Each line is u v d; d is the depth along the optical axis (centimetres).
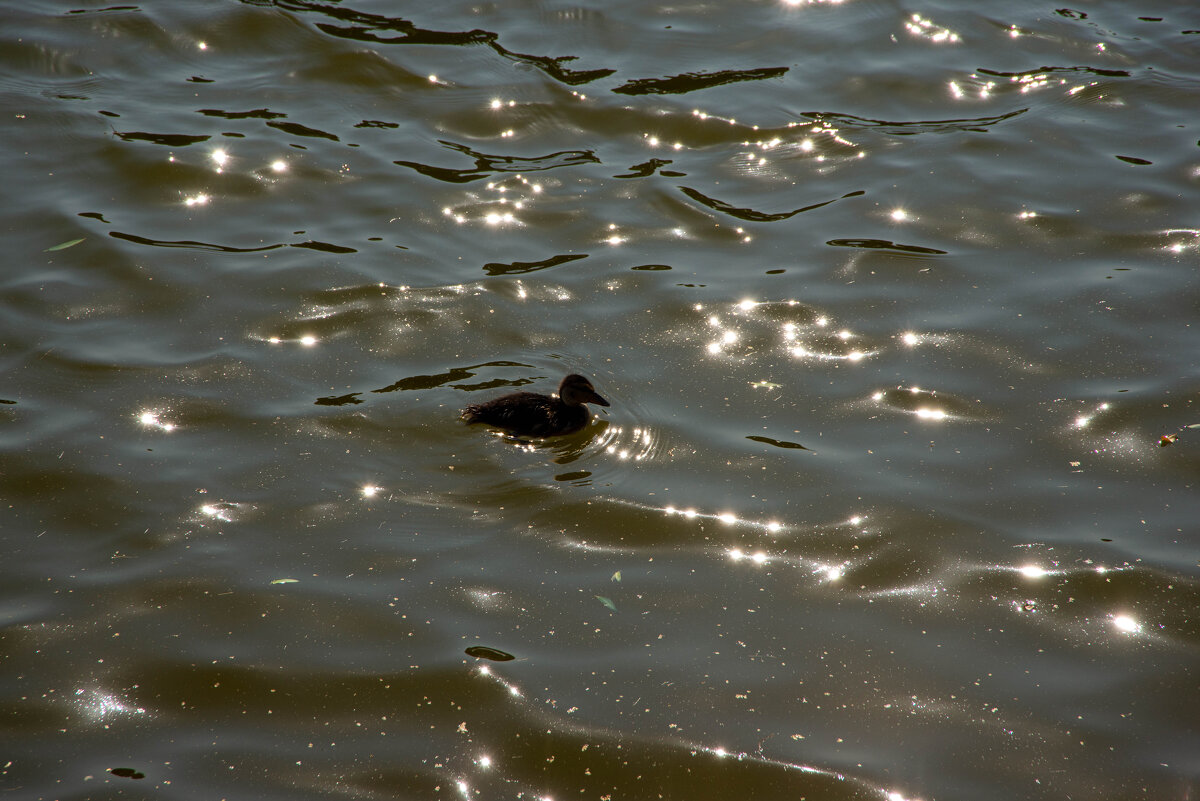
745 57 2097
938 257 1566
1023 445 1226
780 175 1781
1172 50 2088
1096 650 987
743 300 1484
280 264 1545
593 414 1287
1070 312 1437
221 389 1306
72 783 861
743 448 1234
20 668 957
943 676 966
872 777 877
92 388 1298
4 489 1147
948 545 1100
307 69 2038
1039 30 2161
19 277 1491
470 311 1459
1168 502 1140
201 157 1778
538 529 1127
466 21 2209
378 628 1007
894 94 1977
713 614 1031
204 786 863
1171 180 1719
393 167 1789
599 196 1733
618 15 2230
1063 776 875
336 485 1172
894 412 1283
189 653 978
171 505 1138
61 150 1783
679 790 872
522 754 897
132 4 2188
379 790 865
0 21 2111
